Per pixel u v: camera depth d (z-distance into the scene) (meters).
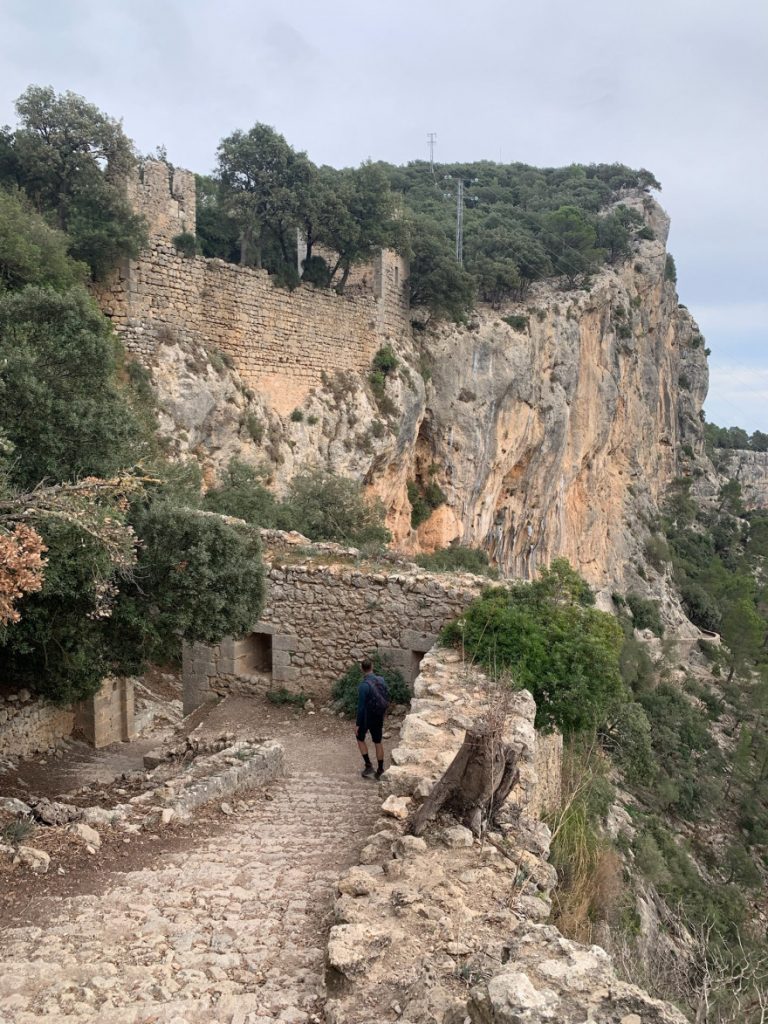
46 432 9.88
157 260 24.84
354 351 35.59
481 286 50.16
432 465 42.34
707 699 53.12
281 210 32.31
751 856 32.50
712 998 7.20
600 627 11.12
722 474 138.88
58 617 10.17
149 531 10.66
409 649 12.33
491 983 3.37
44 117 22.83
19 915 5.37
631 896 10.92
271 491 26.70
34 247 18.59
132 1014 4.04
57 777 12.05
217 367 26.45
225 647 13.45
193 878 6.14
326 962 4.30
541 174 98.62
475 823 5.81
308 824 7.87
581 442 59.72
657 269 77.00
